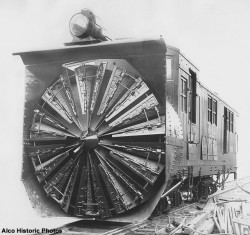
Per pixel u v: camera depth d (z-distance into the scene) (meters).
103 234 6.82
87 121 8.10
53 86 8.68
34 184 8.70
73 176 8.31
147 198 7.83
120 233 7.09
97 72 8.13
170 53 8.49
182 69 9.20
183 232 7.21
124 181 7.93
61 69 8.65
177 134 8.30
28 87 8.86
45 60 8.77
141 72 7.94
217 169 14.12
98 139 8.04
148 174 7.75
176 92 8.69
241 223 8.09
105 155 8.07
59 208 8.59
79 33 8.58
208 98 12.55
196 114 10.62
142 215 7.80
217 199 13.52
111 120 8.00
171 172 7.96
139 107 7.82
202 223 8.44
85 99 8.18
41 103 8.85
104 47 8.19
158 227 7.73
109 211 8.07
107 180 8.02
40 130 8.59
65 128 8.36
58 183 8.45
